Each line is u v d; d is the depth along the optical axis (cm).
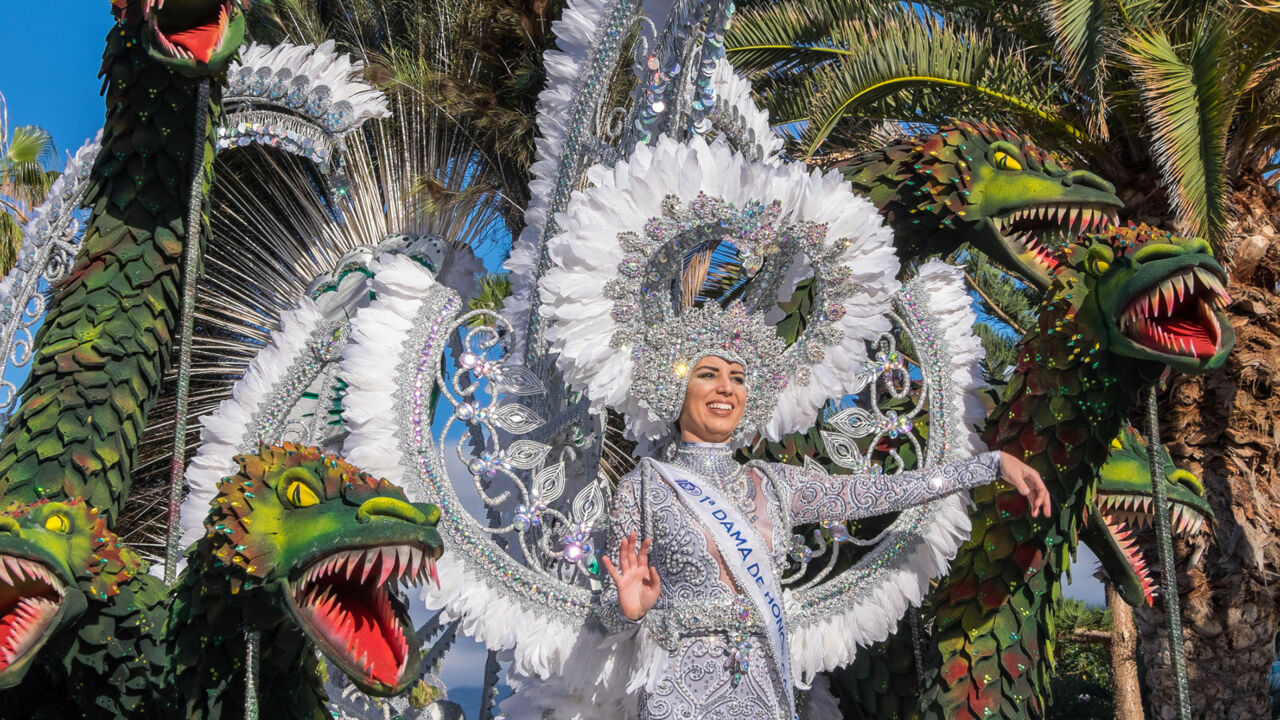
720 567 267
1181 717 262
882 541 319
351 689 337
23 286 363
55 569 217
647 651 265
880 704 343
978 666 300
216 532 209
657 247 282
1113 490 327
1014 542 300
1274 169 681
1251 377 615
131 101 301
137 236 301
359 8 1089
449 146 1006
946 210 336
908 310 335
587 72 326
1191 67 573
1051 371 291
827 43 797
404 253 409
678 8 312
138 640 230
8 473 278
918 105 755
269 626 218
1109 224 324
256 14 1007
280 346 363
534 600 289
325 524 208
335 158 416
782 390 302
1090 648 1405
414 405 293
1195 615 623
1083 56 581
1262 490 615
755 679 262
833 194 294
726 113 351
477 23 1032
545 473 298
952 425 327
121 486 292
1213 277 256
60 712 241
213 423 352
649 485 273
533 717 292
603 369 285
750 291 307
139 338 296
